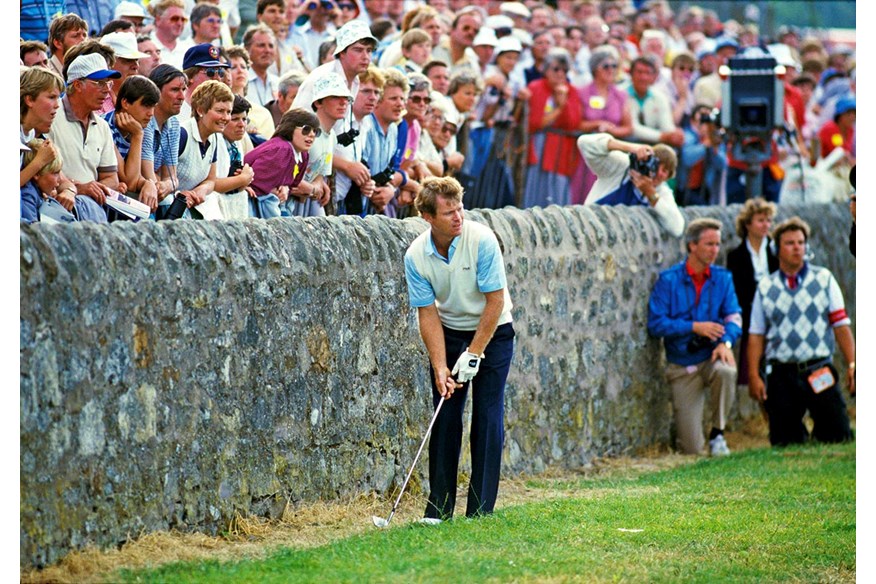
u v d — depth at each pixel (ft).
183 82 62.49
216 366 56.95
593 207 87.66
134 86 60.18
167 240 55.36
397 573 50.26
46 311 49.01
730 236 103.35
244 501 58.44
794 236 94.73
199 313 56.08
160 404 54.19
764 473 80.12
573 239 82.89
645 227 91.25
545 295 79.61
